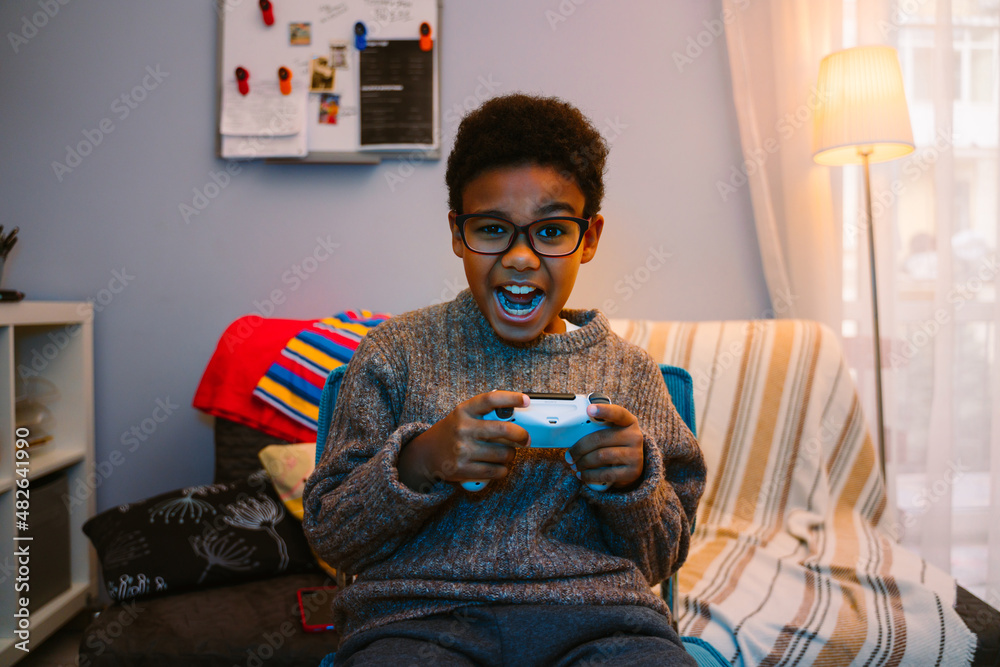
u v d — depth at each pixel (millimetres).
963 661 975
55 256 1714
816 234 1667
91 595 1678
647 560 682
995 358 1665
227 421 1460
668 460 722
